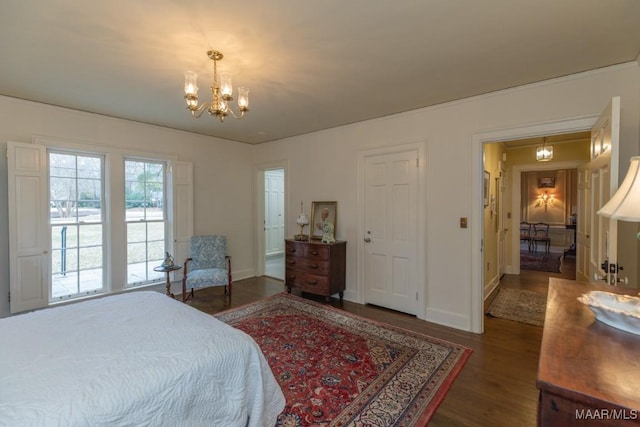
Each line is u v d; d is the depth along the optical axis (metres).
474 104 3.16
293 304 4.02
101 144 3.78
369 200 4.05
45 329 1.60
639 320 1.10
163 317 1.78
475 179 3.16
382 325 3.33
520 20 1.86
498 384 2.26
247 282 5.15
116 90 2.98
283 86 2.88
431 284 3.48
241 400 1.45
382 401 2.04
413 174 3.64
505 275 5.79
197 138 4.75
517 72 2.59
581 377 0.88
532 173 8.83
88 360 1.29
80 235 3.72
